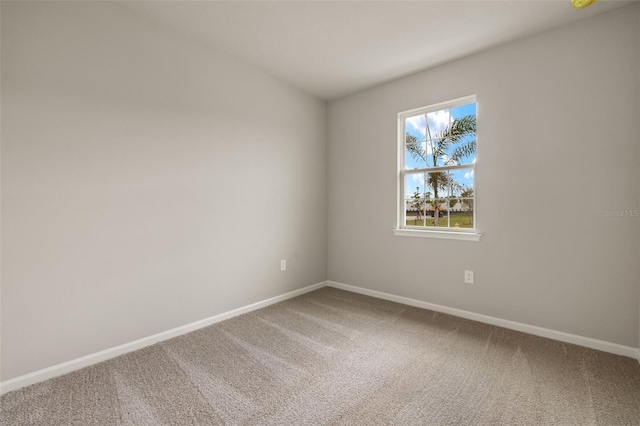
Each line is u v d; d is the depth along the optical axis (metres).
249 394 1.73
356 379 1.87
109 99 2.13
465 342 2.37
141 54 2.29
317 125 3.90
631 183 2.11
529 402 1.65
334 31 2.46
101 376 1.91
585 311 2.30
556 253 2.40
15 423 1.50
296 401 1.67
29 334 1.83
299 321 2.81
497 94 2.66
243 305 3.04
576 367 1.99
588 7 2.13
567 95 2.33
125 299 2.22
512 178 2.59
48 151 1.88
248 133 3.06
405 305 3.26
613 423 1.49
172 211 2.48
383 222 3.49
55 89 1.90
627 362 2.05
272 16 2.28
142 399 1.69
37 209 1.85
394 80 3.37
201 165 2.67
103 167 2.11
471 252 2.84
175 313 2.51
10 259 1.77
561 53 2.36
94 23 2.06
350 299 3.48
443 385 1.81
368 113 3.60
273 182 3.33
